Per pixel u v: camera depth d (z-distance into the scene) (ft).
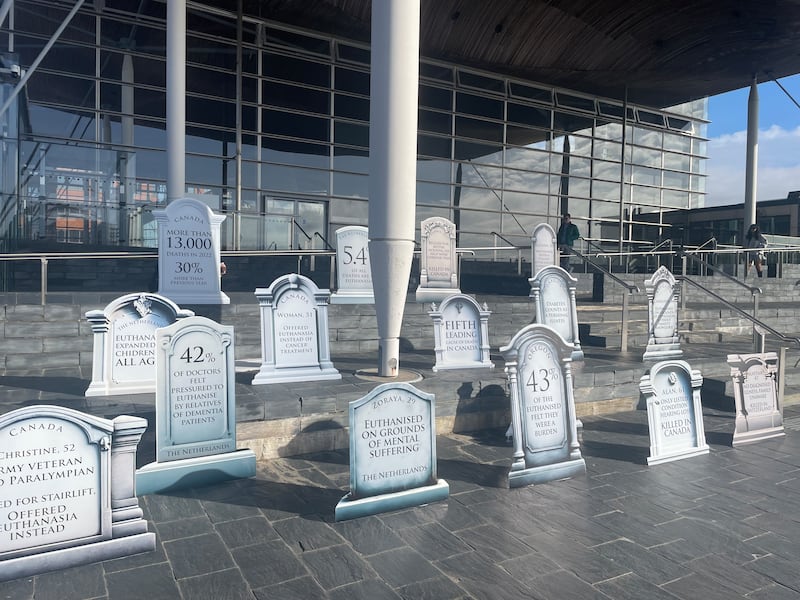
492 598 10.03
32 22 45.85
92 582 10.34
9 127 35.94
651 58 66.18
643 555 11.82
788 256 63.93
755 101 73.46
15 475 10.51
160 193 50.75
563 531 12.89
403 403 14.20
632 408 24.71
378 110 21.34
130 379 18.90
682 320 37.40
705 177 87.25
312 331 21.35
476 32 59.00
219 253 27.96
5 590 10.04
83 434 11.05
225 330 15.66
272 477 15.80
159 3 50.16
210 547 11.74
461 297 24.36
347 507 13.17
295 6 52.60
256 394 18.51
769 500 15.05
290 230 45.11
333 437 18.26
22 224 37.35
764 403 21.25
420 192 64.59
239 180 54.13
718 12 55.72
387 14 20.92
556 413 16.67
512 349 15.87
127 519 11.46
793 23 57.47
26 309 23.65
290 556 11.41
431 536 12.45
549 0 54.49
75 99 47.55
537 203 72.28
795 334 42.14
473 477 16.25
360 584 10.39
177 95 39.34
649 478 16.62
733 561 11.63
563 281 27.89
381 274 21.79
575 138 75.10
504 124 69.67
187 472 14.88
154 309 19.29
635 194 80.48
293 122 57.16
